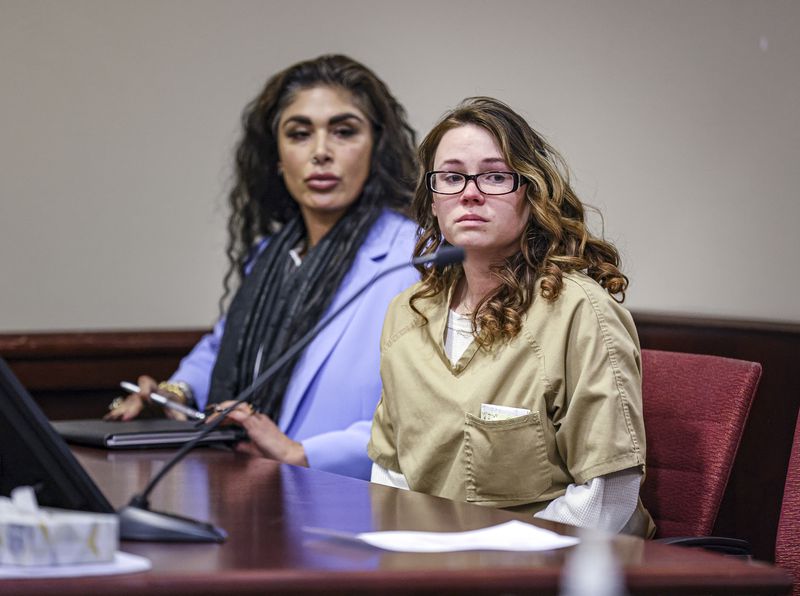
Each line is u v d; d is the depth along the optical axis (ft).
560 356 14.40
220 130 28.09
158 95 27.91
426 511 11.68
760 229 25.08
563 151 27.20
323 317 20.93
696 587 9.02
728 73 25.62
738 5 25.53
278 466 15.29
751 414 20.74
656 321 22.61
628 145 26.68
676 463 15.05
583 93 27.09
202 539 9.68
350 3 28.14
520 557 9.22
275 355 20.90
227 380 21.98
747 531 20.75
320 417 20.11
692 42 26.08
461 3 27.81
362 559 9.04
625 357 14.24
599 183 26.89
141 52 27.76
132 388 21.57
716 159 25.71
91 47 27.45
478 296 15.55
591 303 14.48
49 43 27.20
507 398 14.58
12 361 26.25
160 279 28.09
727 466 14.67
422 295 16.01
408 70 27.99
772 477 20.43
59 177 27.37
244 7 28.09
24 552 8.30
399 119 22.50
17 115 27.04
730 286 25.39
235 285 28.12
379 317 20.51
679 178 26.12
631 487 13.87
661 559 9.45
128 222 27.84
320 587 8.36
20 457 9.77
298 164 22.03
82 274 27.58
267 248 23.18
